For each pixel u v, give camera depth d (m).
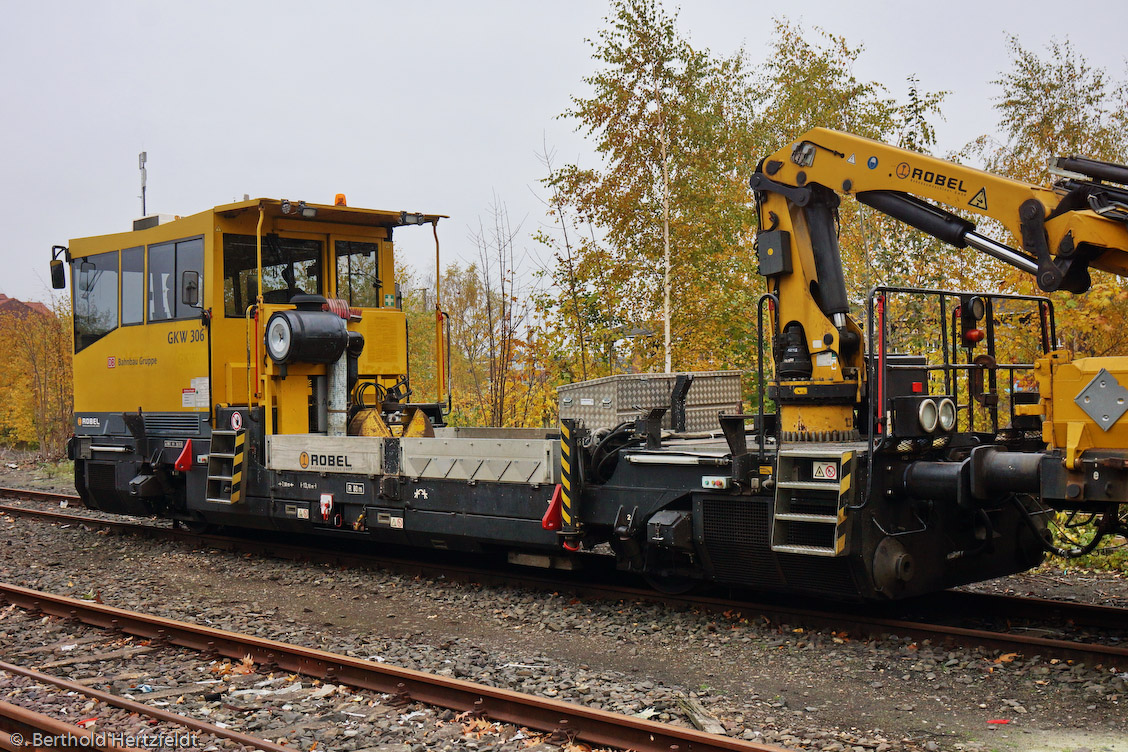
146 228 11.50
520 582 8.61
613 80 18.58
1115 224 5.88
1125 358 5.39
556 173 18.47
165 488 11.27
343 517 9.53
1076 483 5.54
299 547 10.43
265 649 6.19
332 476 9.49
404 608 8.02
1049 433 5.71
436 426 11.10
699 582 7.86
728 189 21.41
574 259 18.08
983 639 6.31
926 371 7.34
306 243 10.91
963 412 12.26
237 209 10.11
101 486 12.20
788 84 21.27
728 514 7.05
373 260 11.45
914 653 6.30
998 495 6.44
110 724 4.98
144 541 11.59
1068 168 6.09
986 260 14.68
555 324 17.55
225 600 8.34
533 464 7.95
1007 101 21.70
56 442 28.19
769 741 4.74
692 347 18.58
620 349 18.27
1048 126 21.05
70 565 10.12
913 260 15.83
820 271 7.55
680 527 7.15
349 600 8.34
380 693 5.56
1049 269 6.12
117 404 11.92
